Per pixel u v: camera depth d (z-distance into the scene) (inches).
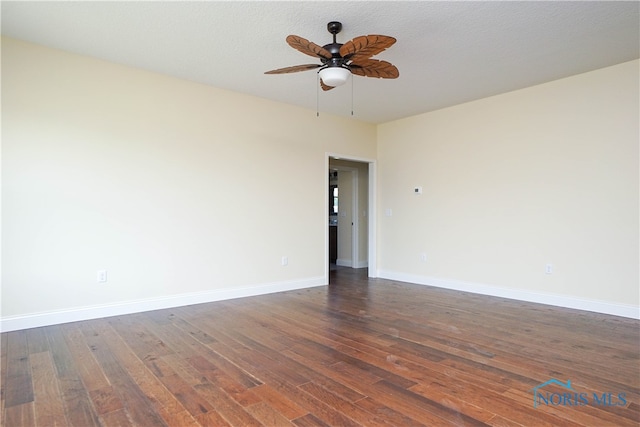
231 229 175.3
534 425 70.0
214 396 81.3
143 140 150.9
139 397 80.7
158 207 154.4
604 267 149.0
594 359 101.3
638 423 70.7
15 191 124.7
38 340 115.3
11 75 124.4
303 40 95.9
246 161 180.4
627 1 101.3
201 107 166.1
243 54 136.0
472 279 191.0
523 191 172.1
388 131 233.0
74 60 135.8
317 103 194.1
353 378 90.0
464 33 119.2
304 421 71.5
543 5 103.2
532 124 169.0
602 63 143.9
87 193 138.3
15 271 124.6
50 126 131.1
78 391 83.2
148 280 151.9
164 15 109.3
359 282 220.2
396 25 114.1
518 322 136.6
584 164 154.1
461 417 72.7
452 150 199.5
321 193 210.8
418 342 115.2
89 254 138.6
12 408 76.1
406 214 222.5
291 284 197.5
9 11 107.0
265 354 105.3
